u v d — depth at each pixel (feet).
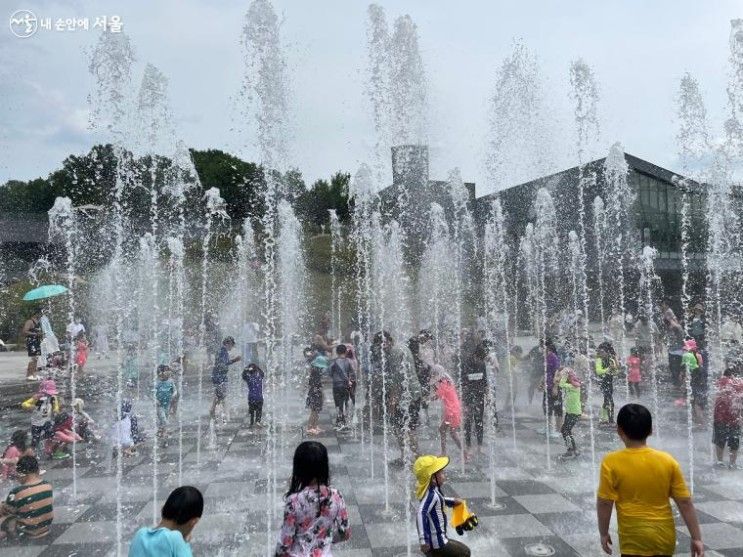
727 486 24.54
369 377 37.09
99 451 33.37
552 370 35.58
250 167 154.30
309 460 12.25
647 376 54.75
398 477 27.25
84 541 20.18
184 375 65.46
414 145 55.26
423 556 18.11
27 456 21.39
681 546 18.48
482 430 31.78
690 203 110.52
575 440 33.99
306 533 11.81
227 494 25.04
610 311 105.70
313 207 168.66
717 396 28.60
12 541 20.13
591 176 108.06
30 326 57.21
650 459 12.73
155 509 23.41
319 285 115.85
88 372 64.44
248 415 43.73
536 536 19.54
